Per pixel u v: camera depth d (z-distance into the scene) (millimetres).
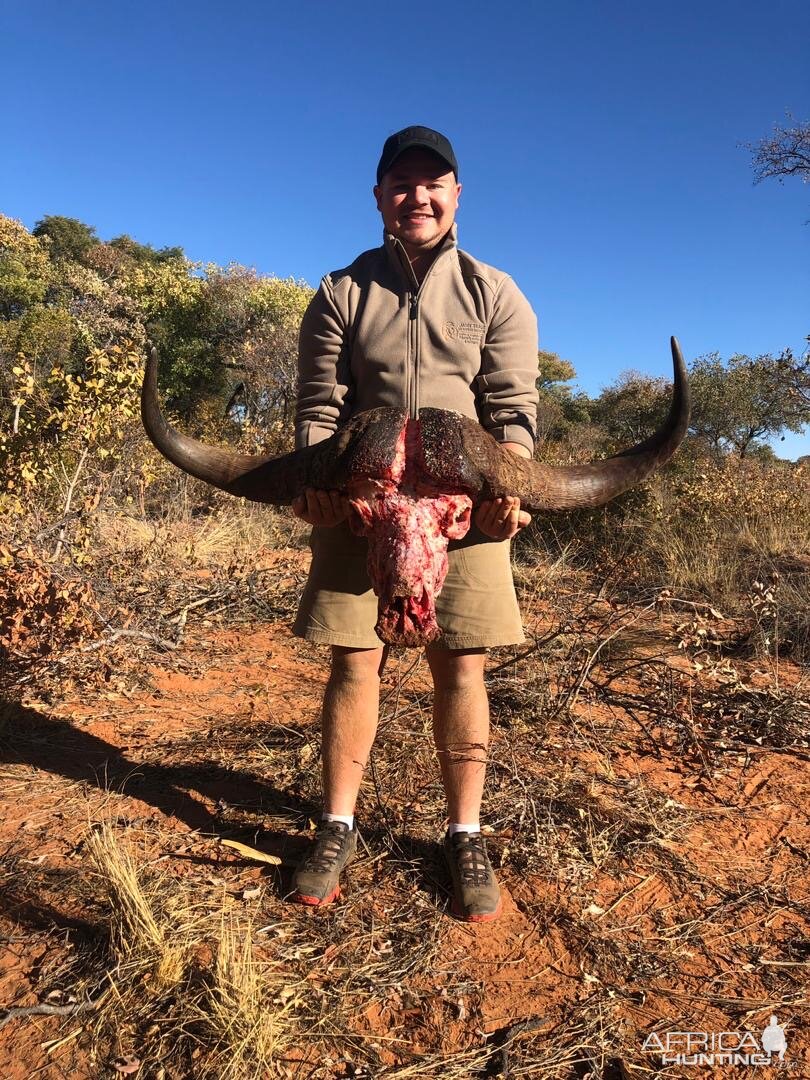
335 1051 1948
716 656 5191
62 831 2861
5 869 2607
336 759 2709
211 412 18516
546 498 2473
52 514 5168
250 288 28812
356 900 2545
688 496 9016
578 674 4281
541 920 2482
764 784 3459
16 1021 2014
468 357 2637
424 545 2188
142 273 30828
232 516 8914
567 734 3801
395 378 2633
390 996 2148
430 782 3252
